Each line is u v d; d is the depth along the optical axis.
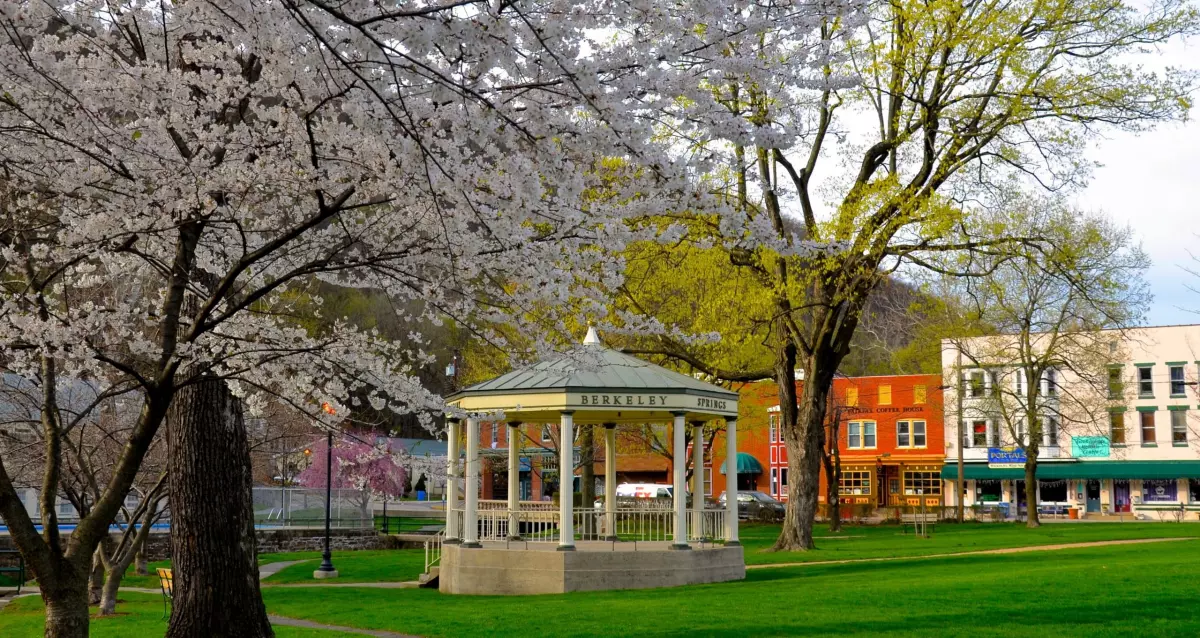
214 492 11.62
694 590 18.11
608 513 21.75
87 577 7.20
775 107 7.05
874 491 58.97
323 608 17.36
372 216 7.87
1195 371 52.75
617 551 19.45
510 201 6.73
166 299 7.49
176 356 7.04
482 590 19.73
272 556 33.12
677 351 28.48
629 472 68.38
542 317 8.43
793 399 28.17
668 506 24.42
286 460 35.16
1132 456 53.62
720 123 6.52
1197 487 53.12
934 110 24.44
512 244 7.34
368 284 9.03
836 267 23.77
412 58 5.80
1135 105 22.64
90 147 7.14
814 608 14.50
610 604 15.92
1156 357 53.66
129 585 25.48
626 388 19.75
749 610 14.54
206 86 7.36
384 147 6.62
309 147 6.95
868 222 23.25
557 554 19.20
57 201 7.74
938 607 14.02
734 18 6.39
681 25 6.30
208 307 7.09
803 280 24.80
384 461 37.25
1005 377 49.91
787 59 6.85
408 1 6.03
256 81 7.63
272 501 37.34
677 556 19.61
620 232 7.36
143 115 7.36
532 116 6.25
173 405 11.79
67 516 30.84
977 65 23.77
